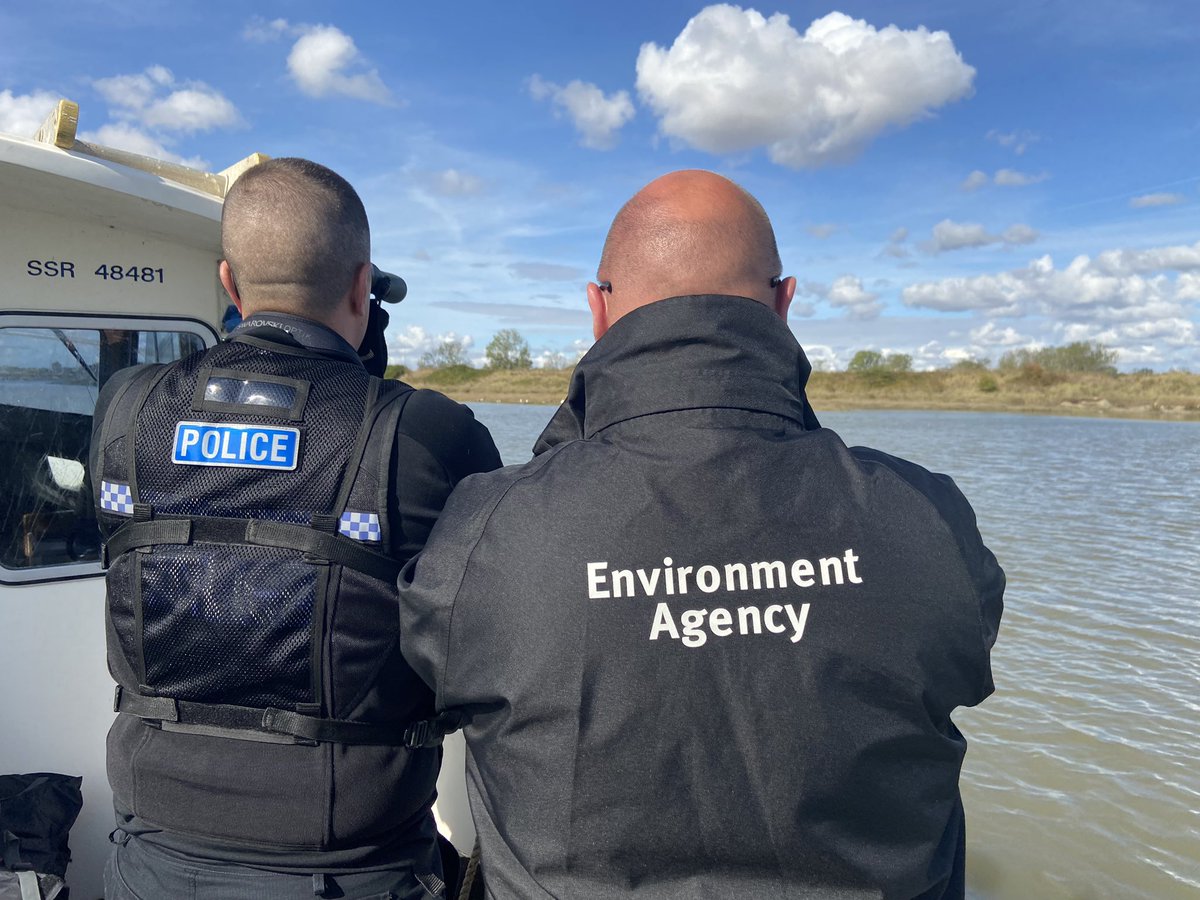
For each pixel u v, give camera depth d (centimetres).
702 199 136
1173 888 368
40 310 248
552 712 115
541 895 114
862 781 113
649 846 112
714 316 127
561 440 146
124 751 150
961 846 131
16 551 245
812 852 112
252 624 140
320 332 158
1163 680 577
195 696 144
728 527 118
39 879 199
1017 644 646
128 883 147
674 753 112
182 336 273
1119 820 416
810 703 112
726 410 126
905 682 115
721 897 111
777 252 144
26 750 247
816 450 126
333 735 144
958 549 122
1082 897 364
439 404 158
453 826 255
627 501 120
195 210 233
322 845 142
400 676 149
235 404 147
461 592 122
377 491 144
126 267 260
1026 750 482
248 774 142
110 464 150
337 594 142
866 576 117
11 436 246
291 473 143
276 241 154
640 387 127
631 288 136
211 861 143
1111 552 944
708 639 114
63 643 250
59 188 222
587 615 115
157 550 144
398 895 149
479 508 127
